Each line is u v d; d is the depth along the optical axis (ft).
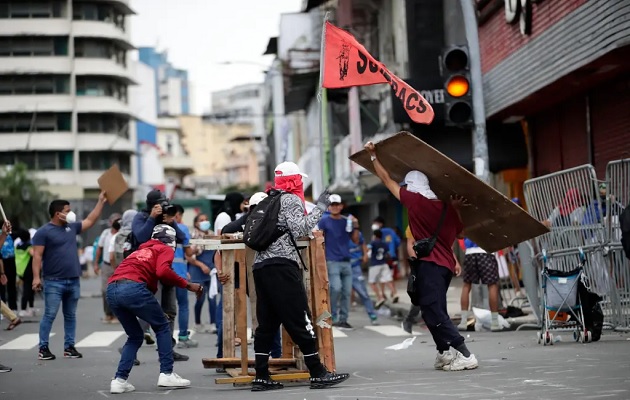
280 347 37.45
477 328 53.93
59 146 302.25
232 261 35.09
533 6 66.33
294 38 151.33
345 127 140.26
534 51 66.80
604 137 65.77
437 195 35.24
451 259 34.88
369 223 163.94
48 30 299.17
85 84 306.76
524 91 69.46
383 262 77.71
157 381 36.06
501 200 33.40
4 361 45.52
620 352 37.70
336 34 37.91
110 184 44.75
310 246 33.73
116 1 306.96
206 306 88.12
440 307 34.53
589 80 63.21
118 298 32.63
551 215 45.52
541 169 79.56
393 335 55.42
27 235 76.59
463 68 53.16
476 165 56.70
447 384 30.71
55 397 32.71
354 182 116.47
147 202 42.14
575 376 31.14
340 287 60.85
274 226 31.04
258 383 31.96
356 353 44.45
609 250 43.83
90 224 46.32
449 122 53.31
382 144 33.45
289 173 31.86
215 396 30.94
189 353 47.50
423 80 71.10
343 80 37.60
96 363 43.75
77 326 67.77
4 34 297.74
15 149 300.61
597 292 44.50
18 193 246.06
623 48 52.65
